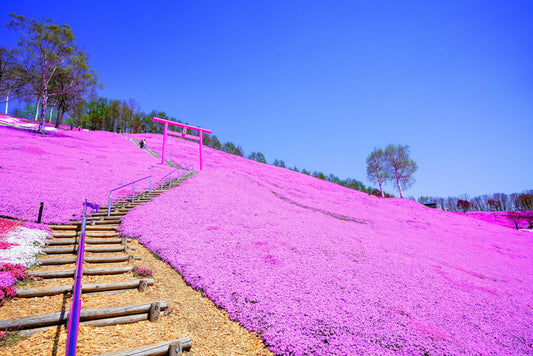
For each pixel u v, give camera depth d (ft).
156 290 25.03
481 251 64.23
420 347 18.70
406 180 194.08
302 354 17.52
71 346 10.24
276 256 32.94
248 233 40.50
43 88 118.52
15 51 111.55
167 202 53.01
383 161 201.16
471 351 18.79
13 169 56.39
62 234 33.55
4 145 76.69
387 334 19.84
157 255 32.76
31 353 14.51
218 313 22.80
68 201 45.98
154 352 16.06
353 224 67.05
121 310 19.63
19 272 22.29
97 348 15.84
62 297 21.13
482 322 23.98
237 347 18.81
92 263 28.48
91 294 22.40
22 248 26.76
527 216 157.89
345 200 113.60
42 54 113.39
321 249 37.86
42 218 36.78
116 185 62.44
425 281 32.14
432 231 81.87
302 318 21.17
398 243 53.21
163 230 39.47
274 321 20.74
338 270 31.24
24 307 18.80
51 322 17.24
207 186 70.28
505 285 37.78
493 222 162.61
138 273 27.35
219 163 133.80
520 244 84.74
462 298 28.76
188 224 42.60
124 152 110.22
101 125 262.47
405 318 22.53
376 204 119.75
